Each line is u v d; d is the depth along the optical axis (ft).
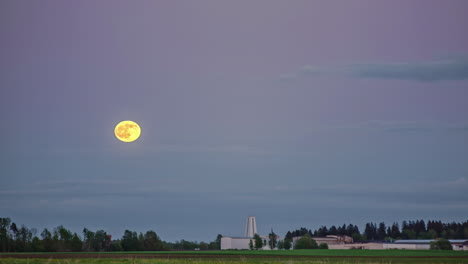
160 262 459.73
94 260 483.51
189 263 454.81
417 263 495.00
